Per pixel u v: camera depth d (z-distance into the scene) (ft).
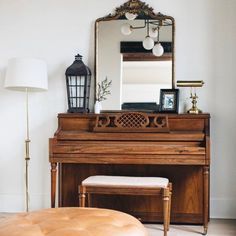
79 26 13.74
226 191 13.20
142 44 13.48
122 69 13.53
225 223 12.58
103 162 11.49
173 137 11.88
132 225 7.11
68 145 11.75
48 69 13.84
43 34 13.87
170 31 13.34
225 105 13.19
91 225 6.77
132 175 12.73
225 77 13.19
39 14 13.87
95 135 12.19
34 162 13.92
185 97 13.29
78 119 12.87
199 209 12.46
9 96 13.98
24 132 13.94
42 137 13.89
